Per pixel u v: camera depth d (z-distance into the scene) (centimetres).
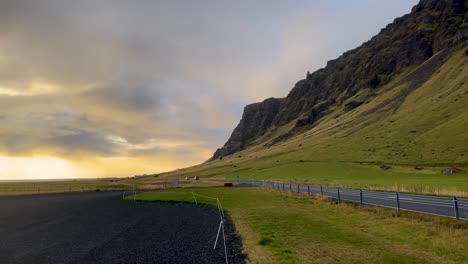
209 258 2055
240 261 1908
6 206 6731
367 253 1861
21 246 2838
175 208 5269
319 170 13650
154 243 2670
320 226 2698
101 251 2492
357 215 3016
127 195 8600
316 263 1728
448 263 1631
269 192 6650
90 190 11569
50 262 2264
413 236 2147
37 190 12231
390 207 3034
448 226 2211
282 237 2361
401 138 16325
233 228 3025
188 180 17250
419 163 12688
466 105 16988
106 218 4450
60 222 4256
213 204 5247
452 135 14212
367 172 12281
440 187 5581
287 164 16488
